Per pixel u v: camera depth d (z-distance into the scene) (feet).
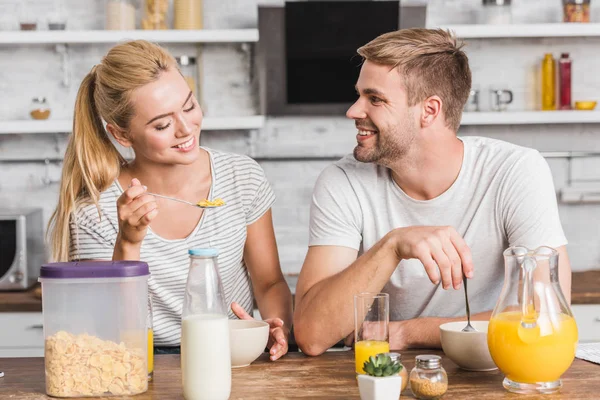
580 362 5.42
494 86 12.62
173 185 6.51
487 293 6.77
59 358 4.66
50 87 12.48
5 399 4.68
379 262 5.58
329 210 6.74
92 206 6.44
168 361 5.65
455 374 5.17
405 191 6.72
